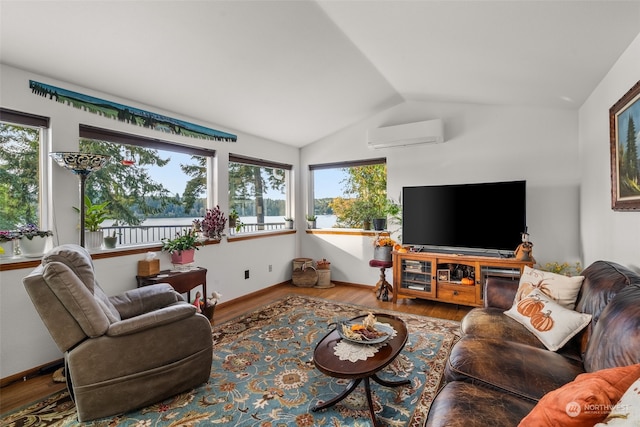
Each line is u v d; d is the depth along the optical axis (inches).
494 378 53.7
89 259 78.5
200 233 139.1
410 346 102.4
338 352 68.1
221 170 150.5
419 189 151.3
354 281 184.1
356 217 186.9
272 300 156.0
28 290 63.3
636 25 67.6
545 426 33.5
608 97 93.3
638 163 72.2
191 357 77.9
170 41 87.8
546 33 75.7
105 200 112.7
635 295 54.1
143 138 120.9
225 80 112.5
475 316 84.0
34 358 89.1
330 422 67.6
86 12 73.2
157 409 72.1
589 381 34.4
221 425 67.0
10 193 91.2
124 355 69.2
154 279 111.3
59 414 71.5
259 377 85.2
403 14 80.4
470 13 73.5
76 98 100.3
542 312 74.4
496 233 135.5
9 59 84.6
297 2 81.1
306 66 113.0
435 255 140.8
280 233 185.8
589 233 116.4
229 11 80.5
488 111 148.2
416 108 163.2
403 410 71.0
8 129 90.4
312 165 196.9
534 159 139.1
